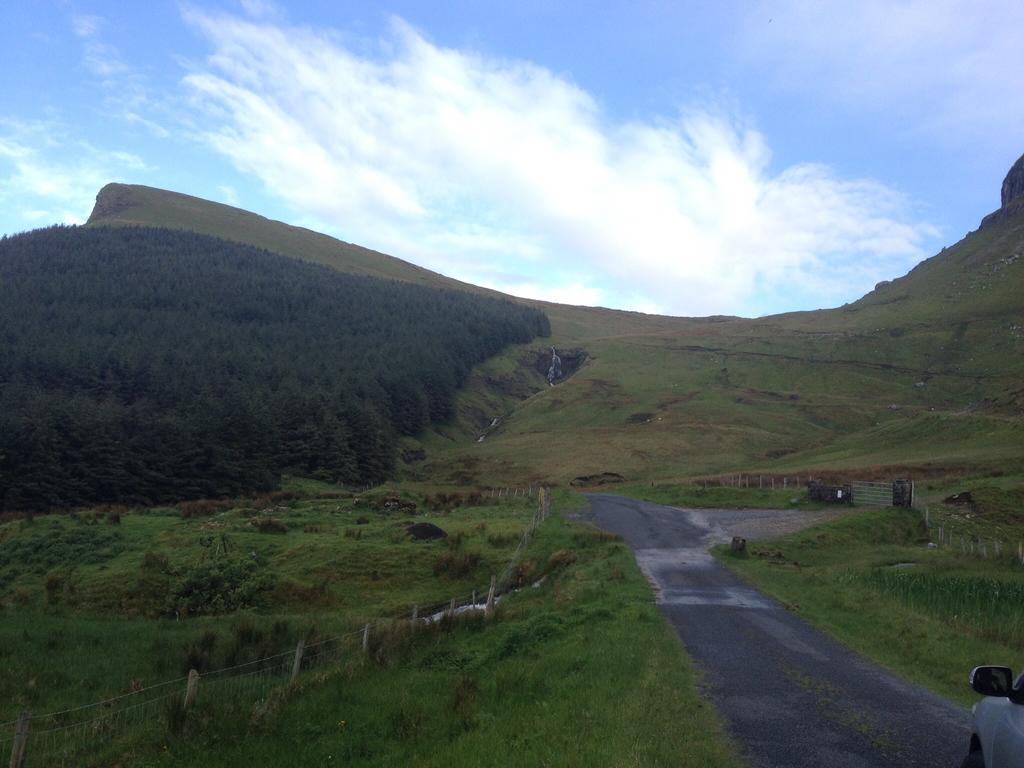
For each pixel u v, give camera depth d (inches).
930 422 3432.6
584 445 4195.4
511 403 6378.0
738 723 361.7
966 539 1574.8
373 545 1518.2
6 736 513.3
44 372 3932.1
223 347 5054.1
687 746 313.1
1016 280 7608.3
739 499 2107.5
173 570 1382.9
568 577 1080.2
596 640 568.4
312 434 3462.1
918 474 2425.0
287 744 391.9
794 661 511.2
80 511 2164.1
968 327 6491.1
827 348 6520.7
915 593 787.4
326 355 5349.4
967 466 2428.6
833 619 683.4
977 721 203.9
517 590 1191.6
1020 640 572.7
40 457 2474.2
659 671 463.2
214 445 2849.4
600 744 314.8
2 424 2484.0
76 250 7445.9
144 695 642.2
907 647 549.6
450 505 2197.3
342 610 1274.6
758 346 6791.3
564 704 391.5
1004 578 948.0
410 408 4911.4
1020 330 6161.4
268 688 571.8
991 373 5423.2
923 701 409.1
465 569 1405.0
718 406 5022.1
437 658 588.1
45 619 1071.0
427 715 415.8
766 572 1031.0
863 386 5492.1
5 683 693.3
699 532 1549.0
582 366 6801.2
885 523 1648.6
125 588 1353.3
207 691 563.8
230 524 1797.5
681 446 4028.1
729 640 583.8
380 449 3799.2
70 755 443.8
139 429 2864.2
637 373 6205.7
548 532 1545.3
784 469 3006.9
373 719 418.3
